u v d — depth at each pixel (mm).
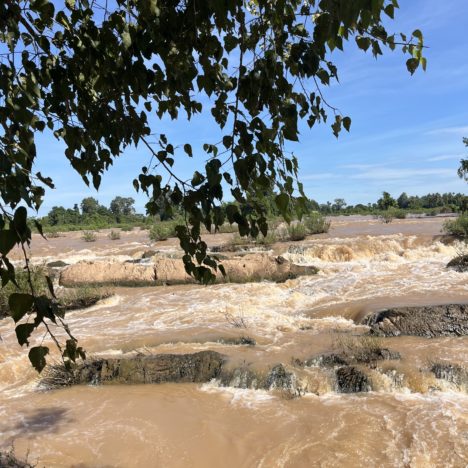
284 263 16297
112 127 2578
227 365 7957
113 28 2340
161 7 2195
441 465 5141
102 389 7742
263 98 2219
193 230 2389
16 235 1559
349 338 9078
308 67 2201
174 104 2787
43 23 2436
